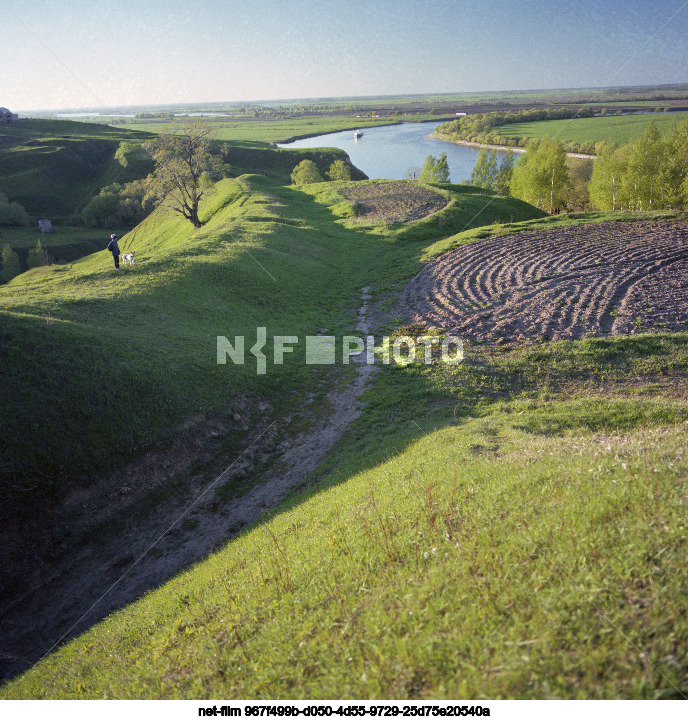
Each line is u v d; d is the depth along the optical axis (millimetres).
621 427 17266
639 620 5141
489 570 6812
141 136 197250
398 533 9445
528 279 38375
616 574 5875
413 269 45562
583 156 138375
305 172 116562
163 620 11055
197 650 8344
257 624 8266
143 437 20781
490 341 28953
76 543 17422
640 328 28156
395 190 81125
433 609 6441
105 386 21703
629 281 35719
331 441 22000
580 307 32062
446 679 5270
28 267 111625
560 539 6953
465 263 44438
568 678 4754
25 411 19406
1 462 17750
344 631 6695
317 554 9953
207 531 17594
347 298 41188
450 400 23188
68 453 19000
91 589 15766
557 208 88500
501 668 5020
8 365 20797
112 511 18547
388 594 7309
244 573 11133
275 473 20422
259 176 107688
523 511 8414
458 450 15047
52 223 140750
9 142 173375
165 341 27141
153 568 16172
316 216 70562
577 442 12898
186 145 71625
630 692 4445
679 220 50969
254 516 17766
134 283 34594
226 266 40406
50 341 22703
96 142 181625
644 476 8055
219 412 23531
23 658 13719
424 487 11773
